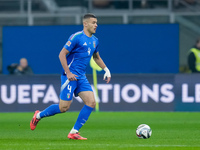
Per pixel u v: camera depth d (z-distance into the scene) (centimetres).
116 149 2614
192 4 7562
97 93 5862
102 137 3356
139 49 6306
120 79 5828
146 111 5822
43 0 7506
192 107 5819
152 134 3572
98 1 7381
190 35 7606
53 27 6300
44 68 6328
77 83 3133
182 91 5806
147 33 6294
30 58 6322
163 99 5819
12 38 6316
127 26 6294
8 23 7412
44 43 6322
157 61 6306
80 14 7162
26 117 5272
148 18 7231
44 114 3228
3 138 3319
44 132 3800
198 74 5797
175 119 5016
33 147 2730
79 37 3088
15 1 7512
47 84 5812
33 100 5822
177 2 7519
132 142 2973
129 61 6312
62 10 7488
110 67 6312
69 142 2991
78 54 3105
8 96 5828
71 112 5750
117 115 5506
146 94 5822
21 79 5828
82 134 3612
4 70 6316
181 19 7650
